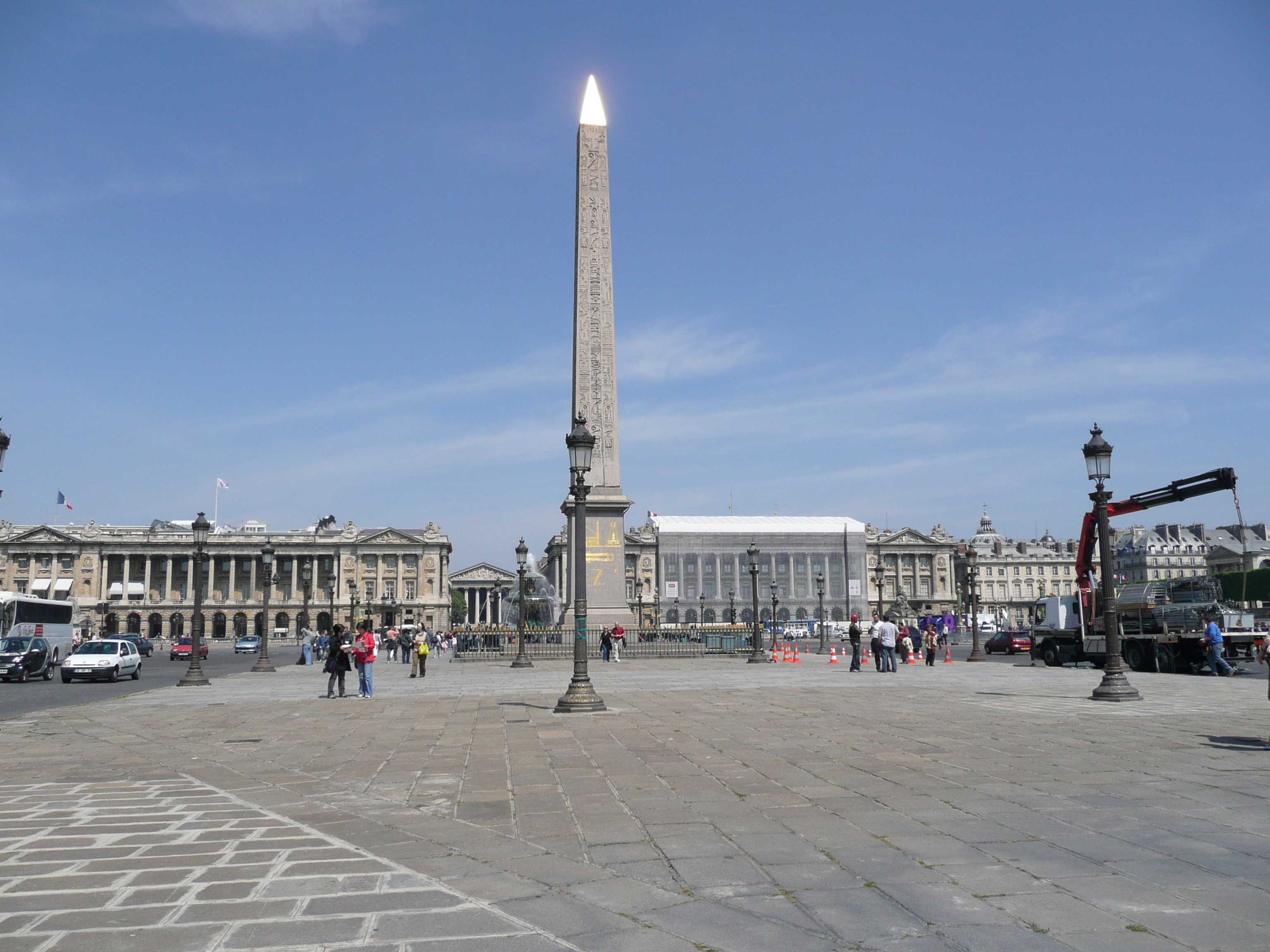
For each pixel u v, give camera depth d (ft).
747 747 47.47
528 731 56.08
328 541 538.06
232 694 97.96
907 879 23.24
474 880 23.67
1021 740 48.88
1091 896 21.77
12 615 168.96
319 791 37.04
